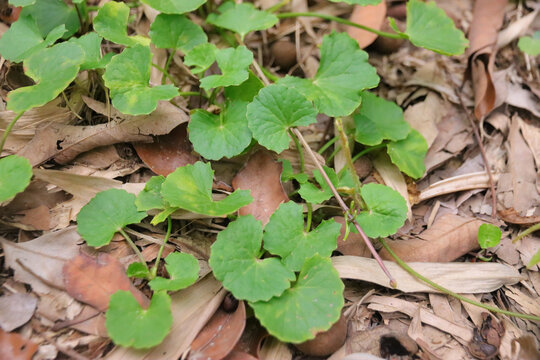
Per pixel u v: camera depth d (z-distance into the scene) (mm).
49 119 409
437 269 398
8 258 375
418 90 464
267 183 403
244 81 412
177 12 415
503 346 381
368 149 431
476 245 409
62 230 383
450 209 428
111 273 374
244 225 379
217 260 370
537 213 424
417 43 435
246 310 378
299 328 360
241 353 365
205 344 367
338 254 405
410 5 448
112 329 352
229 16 444
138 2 451
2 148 396
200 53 414
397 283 393
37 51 396
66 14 427
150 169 412
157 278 369
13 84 417
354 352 376
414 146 434
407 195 427
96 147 408
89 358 363
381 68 471
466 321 389
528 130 449
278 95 396
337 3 482
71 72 388
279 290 366
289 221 385
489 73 448
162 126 410
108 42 443
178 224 400
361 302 391
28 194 390
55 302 370
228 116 409
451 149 447
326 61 425
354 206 408
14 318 365
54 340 365
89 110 419
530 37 480
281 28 474
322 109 412
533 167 438
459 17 489
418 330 385
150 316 358
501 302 397
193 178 388
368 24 461
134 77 397
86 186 398
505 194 431
